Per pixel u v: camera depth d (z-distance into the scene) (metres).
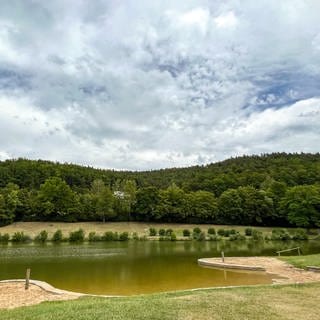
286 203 80.94
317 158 142.62
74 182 120.44
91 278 23.42
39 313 10.99
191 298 13.04
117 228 78.19
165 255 38.59
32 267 28.77
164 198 85.94
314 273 23.17
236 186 106.38
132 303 12.26
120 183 110.94
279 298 13.02
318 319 10.23
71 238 61.59
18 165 116.00
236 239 63.56
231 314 10.62
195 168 165.75
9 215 75.56
